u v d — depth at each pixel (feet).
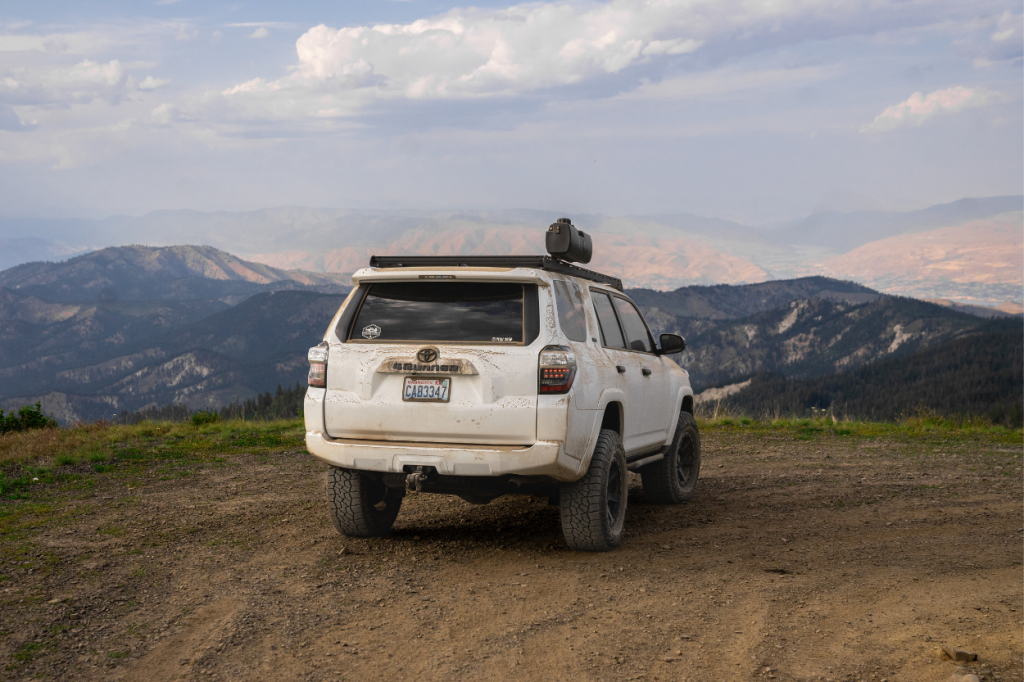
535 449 15.29
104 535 18.44
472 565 16.24
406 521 20.74
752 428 47.37
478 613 13.14
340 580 15.06
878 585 14.82
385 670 10.70
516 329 15.97
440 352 15.90
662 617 12.93
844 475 28.89
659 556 17.03
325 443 16.61
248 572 15.52
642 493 25.55
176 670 10.62
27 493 24.25
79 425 46.39
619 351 19.88
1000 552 17.35
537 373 15.55
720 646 11.60
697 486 26.99
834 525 20.33
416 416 15.96
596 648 11.52
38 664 10.71
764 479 28.19
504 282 16.39
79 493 24.34
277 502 23.15
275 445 37.93
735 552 17.42
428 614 13.07
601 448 17.11
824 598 13.99
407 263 17.51
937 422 49.24
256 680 10.33
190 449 35.55
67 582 14.55
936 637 11.99
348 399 16.46
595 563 16.39
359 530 18.21
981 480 27.45
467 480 16.28
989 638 11.91
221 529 19.39
